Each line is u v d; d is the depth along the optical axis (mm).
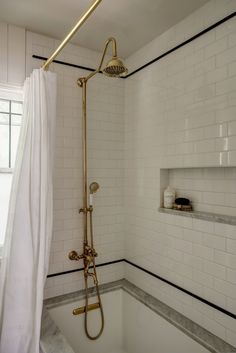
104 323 1970
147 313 1773
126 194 2150
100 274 2059
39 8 1521
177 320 1552
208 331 1438
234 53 1321
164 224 1753
